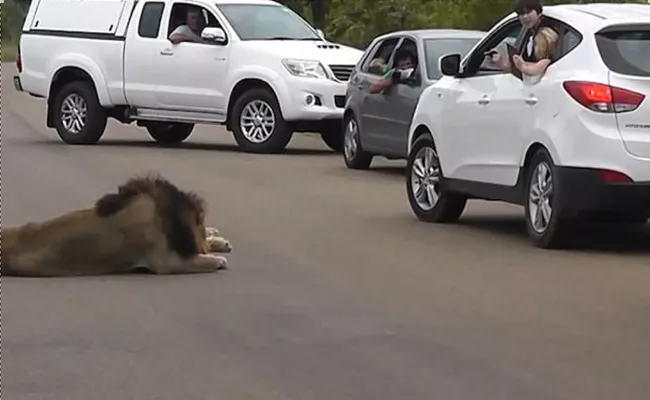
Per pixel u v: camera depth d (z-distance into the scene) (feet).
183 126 94.58
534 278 41.55
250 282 40.50
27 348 32.07
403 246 47.80
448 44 70.23
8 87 146.30
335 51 85.05
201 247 42.68
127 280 40.52
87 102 90.07
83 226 41.19
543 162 46.52
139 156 81.76
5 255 40.55
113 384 28.96
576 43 45.96
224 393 28.30
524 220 55.31
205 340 33.06
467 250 46.98
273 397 27.99
